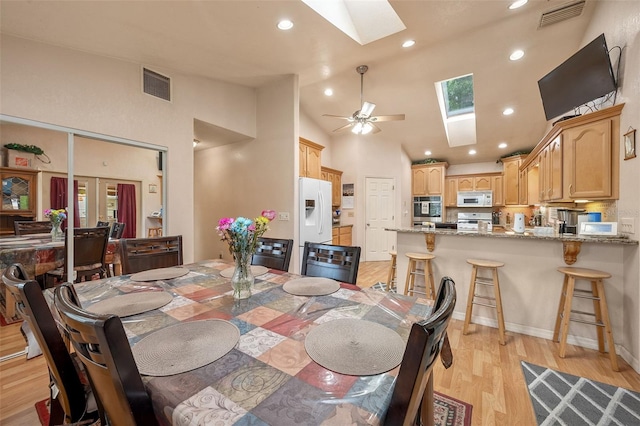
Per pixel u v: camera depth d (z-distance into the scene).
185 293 1.37
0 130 2.12
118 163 2.72
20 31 2.08
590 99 2.39
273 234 3.88
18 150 2.19
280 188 3.82
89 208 2.55
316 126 5.55
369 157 6.03
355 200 5.95
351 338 0.90
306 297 1.31
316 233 4.11
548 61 3.38
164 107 3.03
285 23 2.36
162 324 1.02
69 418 0.95
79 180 2.49
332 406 0.60
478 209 6.92
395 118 3.68
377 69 3.56
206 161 4.69
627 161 2.05
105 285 1.49
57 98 2.31
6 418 1.42
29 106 2.18
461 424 1.43
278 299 1.29
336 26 2.48
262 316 1.09
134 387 0.61
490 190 6.59
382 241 6.07
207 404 0.61
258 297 1.31
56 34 2.17
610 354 1.92
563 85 2.65
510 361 2.01
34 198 2.28
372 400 0.61
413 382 0.56
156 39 2.42
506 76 3.71
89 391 1.05
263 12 2.19
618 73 2.17
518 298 2.50
